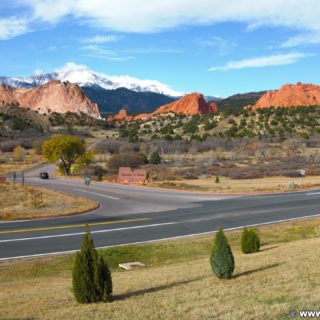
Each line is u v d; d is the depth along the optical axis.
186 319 8.77
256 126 146.12
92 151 84.00
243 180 64.25
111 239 23.08
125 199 41.12
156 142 120.69
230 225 27.36
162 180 64.31
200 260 18.23
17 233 24.31
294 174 68.94
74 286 10.66
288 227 26.56
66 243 21.88
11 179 66.88
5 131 157.12
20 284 15.34
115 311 9.70
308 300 9.38
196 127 162.88
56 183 59.88
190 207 35.41
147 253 20.45
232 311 9.04
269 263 14.81
